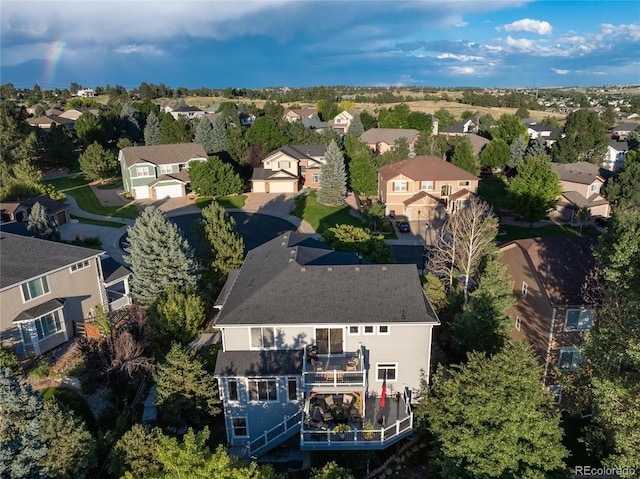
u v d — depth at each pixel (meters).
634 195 64.06
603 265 27.88
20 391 21.33
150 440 21.67
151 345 33.00
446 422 23.38
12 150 87.19
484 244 36.94
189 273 39.34
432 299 37.41
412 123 130.00
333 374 25.72
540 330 31.78
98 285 37.22
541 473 20.48
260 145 93.62
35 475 20.94
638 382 22.91
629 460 19.62
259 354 27.23
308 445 25.17
